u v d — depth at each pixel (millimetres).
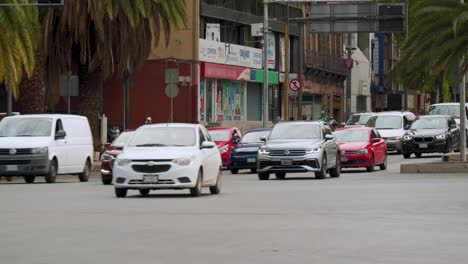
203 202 29953
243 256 17297
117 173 32469
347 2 79438
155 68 80312
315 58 108312
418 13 50375
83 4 58344
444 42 50156
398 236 20312
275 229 21828
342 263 16359
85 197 32688
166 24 61219
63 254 17688
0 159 42938
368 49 134000
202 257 17219
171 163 32250
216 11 84875
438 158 67812
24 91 57031
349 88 95500
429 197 31469
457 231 21297
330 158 45969
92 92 61438
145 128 33875
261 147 45000
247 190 36344
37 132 44000
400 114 74562
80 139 46438
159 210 26969
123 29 59125
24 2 52062
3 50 51375
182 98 80688
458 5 49500
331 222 23359
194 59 80500
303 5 105312
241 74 89000
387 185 38469
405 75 52031
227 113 87875
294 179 45344
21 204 29391
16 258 17188
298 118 82312
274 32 97875
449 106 76500
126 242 19453
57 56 60375
